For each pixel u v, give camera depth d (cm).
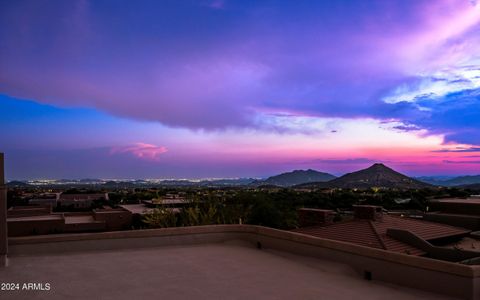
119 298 530
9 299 518
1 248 709
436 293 567
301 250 799
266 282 618
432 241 1947
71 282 603
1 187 711
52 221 3969
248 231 955
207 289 576
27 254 809
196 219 1745
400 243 1795
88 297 531
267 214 3294
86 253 828
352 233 1923
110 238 873
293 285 604
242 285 599
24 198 8175
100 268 695
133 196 8938
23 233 3841
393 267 625
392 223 2077
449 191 5081
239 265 728
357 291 580
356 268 682
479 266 544
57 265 714
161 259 773
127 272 668
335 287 598
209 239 959
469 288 532
